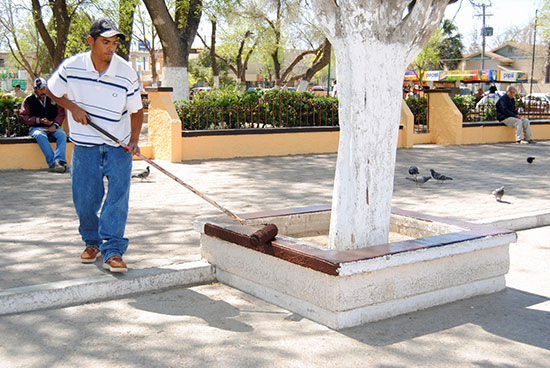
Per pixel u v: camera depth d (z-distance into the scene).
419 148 14.57
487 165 11.67
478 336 3.71
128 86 4.47
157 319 3.92
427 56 42.56
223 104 12.50
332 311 3.77
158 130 11.90
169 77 15.45
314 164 11.41
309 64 36.94
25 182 9.03
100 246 4.61
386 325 3.85
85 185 4.58
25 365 3.23
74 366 3.23
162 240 5.73
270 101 12.92
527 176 10.23
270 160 11.91
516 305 4.29
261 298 4.34
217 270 4.78
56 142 10.43
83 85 4.40
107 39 4.27
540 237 6.42
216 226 4.68
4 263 4.88
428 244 4.11
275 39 26.55
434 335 3.71
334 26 4.20
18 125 10.88
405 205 7.64
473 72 32.38
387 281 3.92
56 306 4.09
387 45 4.18
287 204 7.56
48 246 5.41
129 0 15.69
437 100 15.77
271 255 4.16
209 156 12.04
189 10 15.62
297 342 3.58
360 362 3.33
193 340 3.59
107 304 4.18
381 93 4.22
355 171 4.23
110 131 4.47
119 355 3.38
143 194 8.16
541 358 3.41
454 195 8.38
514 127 16.30
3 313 3.92
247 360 3.33
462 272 4.34
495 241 4.43
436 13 4.26
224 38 30.33
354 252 3.88
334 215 4.38
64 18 16.59
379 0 4.07
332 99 13.70
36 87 10.23
